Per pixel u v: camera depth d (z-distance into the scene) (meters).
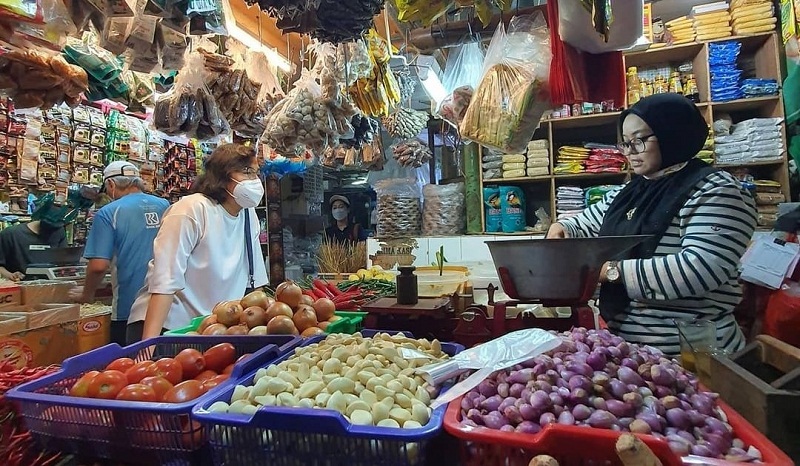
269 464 0.80
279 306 1.48
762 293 1.67
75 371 1.12
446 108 2.21
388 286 2.38
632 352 0.89
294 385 0.94
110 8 1.66
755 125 3.15
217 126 2.49
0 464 0.94
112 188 2.80
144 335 1.76
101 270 2.52
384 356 1.03
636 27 1.50
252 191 2.11
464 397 0.84
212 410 0.85
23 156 3.02
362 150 3.80
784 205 2.23
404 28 2.40
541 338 0.92
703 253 1.28
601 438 0.64
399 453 0.73
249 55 2.74
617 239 1.04
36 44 1.65
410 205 3.80
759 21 3.17
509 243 1.12
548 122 3.57
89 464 0.94
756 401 0.79
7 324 1.73
